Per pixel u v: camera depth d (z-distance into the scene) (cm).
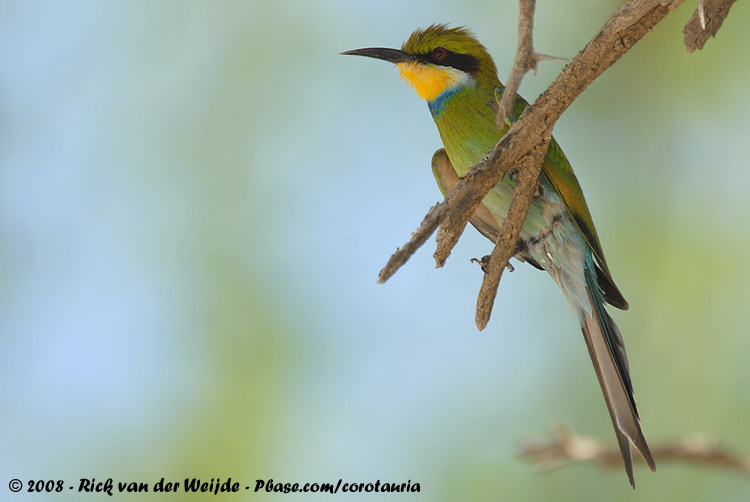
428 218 603
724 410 1091
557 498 1073
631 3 601
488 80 1068
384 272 583
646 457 838
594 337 945
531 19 546
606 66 614
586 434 1103
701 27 638
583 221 965
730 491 1055
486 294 682
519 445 988
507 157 629
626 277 1183
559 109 621
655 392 1120
